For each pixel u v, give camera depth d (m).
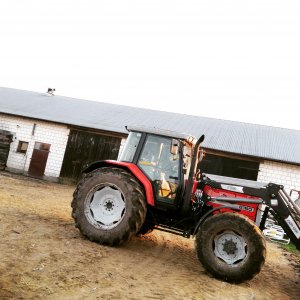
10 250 3.78
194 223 5.05
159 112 18.64
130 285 3.45
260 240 4.10
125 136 15.00
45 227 5.26
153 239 6.25
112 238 4.75
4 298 2.62
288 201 4.87
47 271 3.36
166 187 5.02
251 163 12.95
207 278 4.25
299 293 4.60
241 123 17.62
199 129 15.38
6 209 6.26
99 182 4.97
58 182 15.23
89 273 3.54
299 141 14.68
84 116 16.80
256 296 3.94
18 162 16.23
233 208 4.61
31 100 19.41
